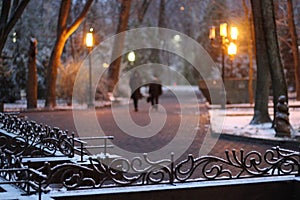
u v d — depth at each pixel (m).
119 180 12.09
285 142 20.78
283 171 12.64
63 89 44.88
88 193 10.66
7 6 32.84
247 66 58.75
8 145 16.42
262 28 25.16
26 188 10.80
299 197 11.93
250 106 42.59
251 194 11.78
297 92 45.31
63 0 39.84
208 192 11.45
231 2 47.19
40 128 16.03
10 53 47.34
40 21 51.56
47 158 14.09
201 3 59.59
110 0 58.06
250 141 21.92
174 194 11.21
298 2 47.66
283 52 56.25
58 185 11.92
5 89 46.38
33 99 39.19
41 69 49.62
